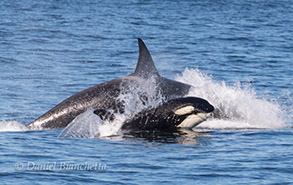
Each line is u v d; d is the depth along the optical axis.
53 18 177.38
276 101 68.62
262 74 89.31
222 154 40.62
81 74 87.12
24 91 72.31
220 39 136.00
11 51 109.94
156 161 38.38
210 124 54.47
